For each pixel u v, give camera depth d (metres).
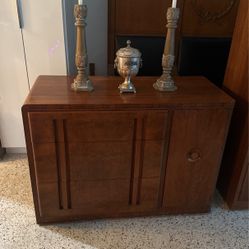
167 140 1.31
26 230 1.41
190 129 1.30
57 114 1.16
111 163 1.32
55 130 1.20
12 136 1.94
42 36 1.64
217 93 1.36
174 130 1.29
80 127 1.20
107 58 2.16
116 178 1.37
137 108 1.20
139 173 1.38
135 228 1.45
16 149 2.03
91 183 1.36
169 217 1.54
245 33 1.35
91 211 1.45
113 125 1.22
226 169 1.64
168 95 1.31
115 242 1.36
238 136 1.47
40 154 1.24
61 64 1.73
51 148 1.23
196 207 1.55
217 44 1.75
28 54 1.68
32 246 1.32
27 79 1.75
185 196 1.50
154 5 1.81
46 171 1.29
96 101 1.19
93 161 1.30
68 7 1.83
